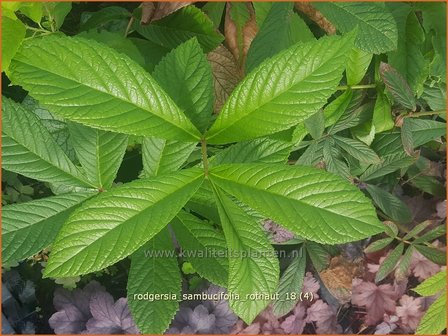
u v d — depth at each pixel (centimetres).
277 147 38
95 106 32
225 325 59
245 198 32
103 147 39
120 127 32
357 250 55
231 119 33
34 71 32
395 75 43
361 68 46
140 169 54
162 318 39
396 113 48
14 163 37
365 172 51
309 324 62
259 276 32
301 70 31
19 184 56
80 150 39
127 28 46
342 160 50
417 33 43
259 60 42
